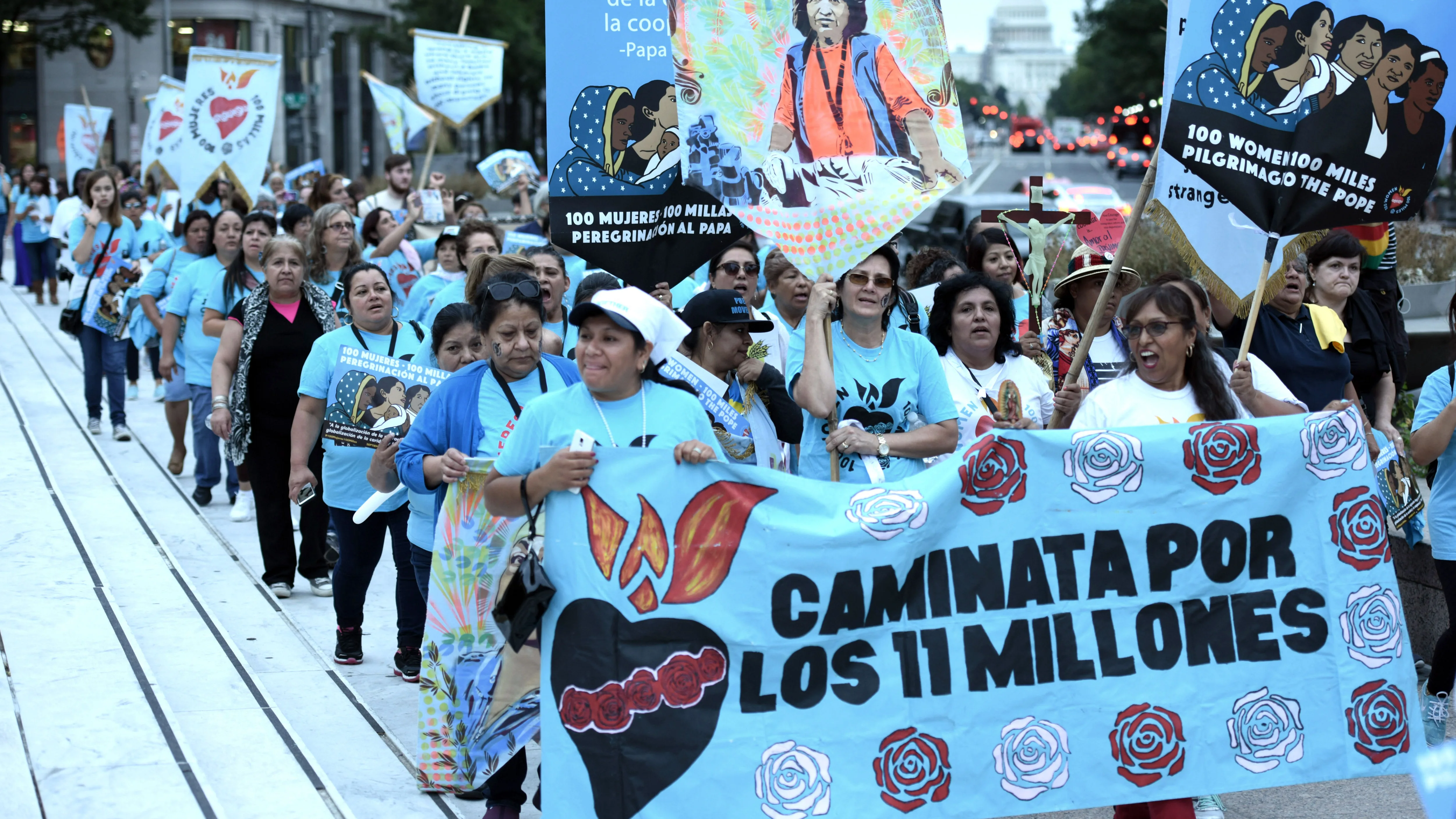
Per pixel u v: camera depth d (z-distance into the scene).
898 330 5.05
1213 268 4.74
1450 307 5.29
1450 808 2.51
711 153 4.66
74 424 11.19
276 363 7.14
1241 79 4.43
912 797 4.00
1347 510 4.28
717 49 4.64
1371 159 4.45
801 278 6.06
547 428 4.05
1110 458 4.17
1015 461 4.12
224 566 7.82
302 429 6.20
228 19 56.78
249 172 11.59
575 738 3.89
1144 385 4.63
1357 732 4.25
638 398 4.09
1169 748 4.14
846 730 3.97
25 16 51.03
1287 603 4.25
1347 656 4.26
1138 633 4.17
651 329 3.97
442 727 4.64
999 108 150.38
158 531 8.48
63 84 55.91
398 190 12.97
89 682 5.09
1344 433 4.28
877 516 4.01
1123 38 49.66
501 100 50.62
